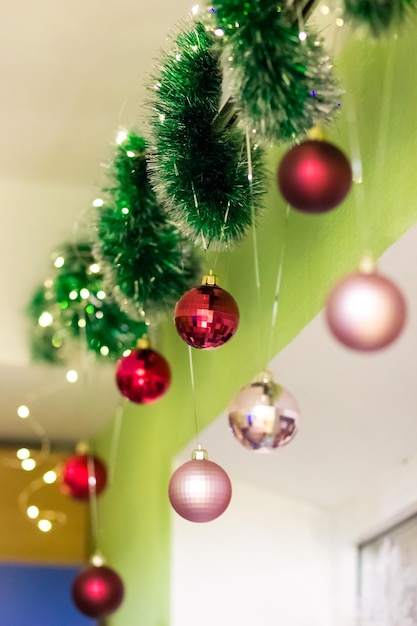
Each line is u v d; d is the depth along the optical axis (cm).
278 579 188
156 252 152
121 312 187
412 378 145
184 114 135
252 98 116
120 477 233
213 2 121
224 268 175
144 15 173
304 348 148
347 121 139
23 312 211
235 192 135
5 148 207
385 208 129
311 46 119
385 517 175
